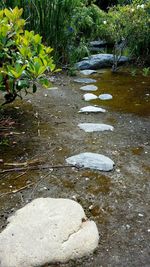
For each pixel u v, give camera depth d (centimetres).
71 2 496
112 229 183
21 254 158
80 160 240
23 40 273
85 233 173
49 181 220
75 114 329
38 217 180
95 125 299
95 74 486
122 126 306
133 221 189
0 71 265
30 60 272
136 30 499
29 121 306
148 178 226
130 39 516
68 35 508
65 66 501
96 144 269
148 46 540
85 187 215
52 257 159
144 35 518
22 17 459
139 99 378
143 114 336
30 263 156
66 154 251
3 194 207
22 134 281
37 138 274
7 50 272
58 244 164
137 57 546
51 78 449
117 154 255
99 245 172
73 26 529
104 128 296
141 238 178
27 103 351
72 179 222
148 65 531
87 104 359
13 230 171
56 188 213
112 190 213
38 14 470
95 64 515
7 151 254
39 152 253
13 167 234
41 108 340
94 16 695
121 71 502
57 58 498
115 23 501
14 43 280
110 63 529
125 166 239
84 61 520
